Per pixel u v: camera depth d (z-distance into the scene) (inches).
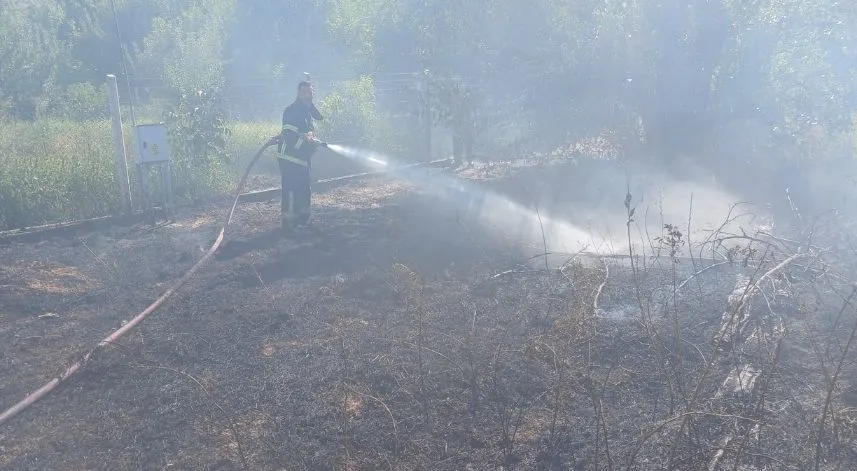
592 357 202.1
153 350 216.2
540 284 263.1
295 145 353.7
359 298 259.4
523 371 195.0
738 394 177.9
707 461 151.9
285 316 241.3
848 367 193.5
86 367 203.3
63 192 379.9
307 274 290.2
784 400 176.4
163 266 299.4
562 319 211.6
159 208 391.2
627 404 178.1
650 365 197.0
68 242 335.6
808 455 154.3
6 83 915.4
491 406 179.6
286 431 170.1
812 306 232.2
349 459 159.0
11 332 231.1
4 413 178.5
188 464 158.2
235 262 304.5
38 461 160.6
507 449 161.3
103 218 366.6
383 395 185.8
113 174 400.5
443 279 275.1
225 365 205.2
